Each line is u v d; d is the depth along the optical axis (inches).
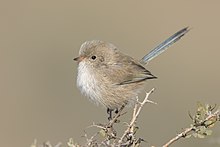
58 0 849.5
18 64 718.5
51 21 805.9
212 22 799.7
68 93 668.7
